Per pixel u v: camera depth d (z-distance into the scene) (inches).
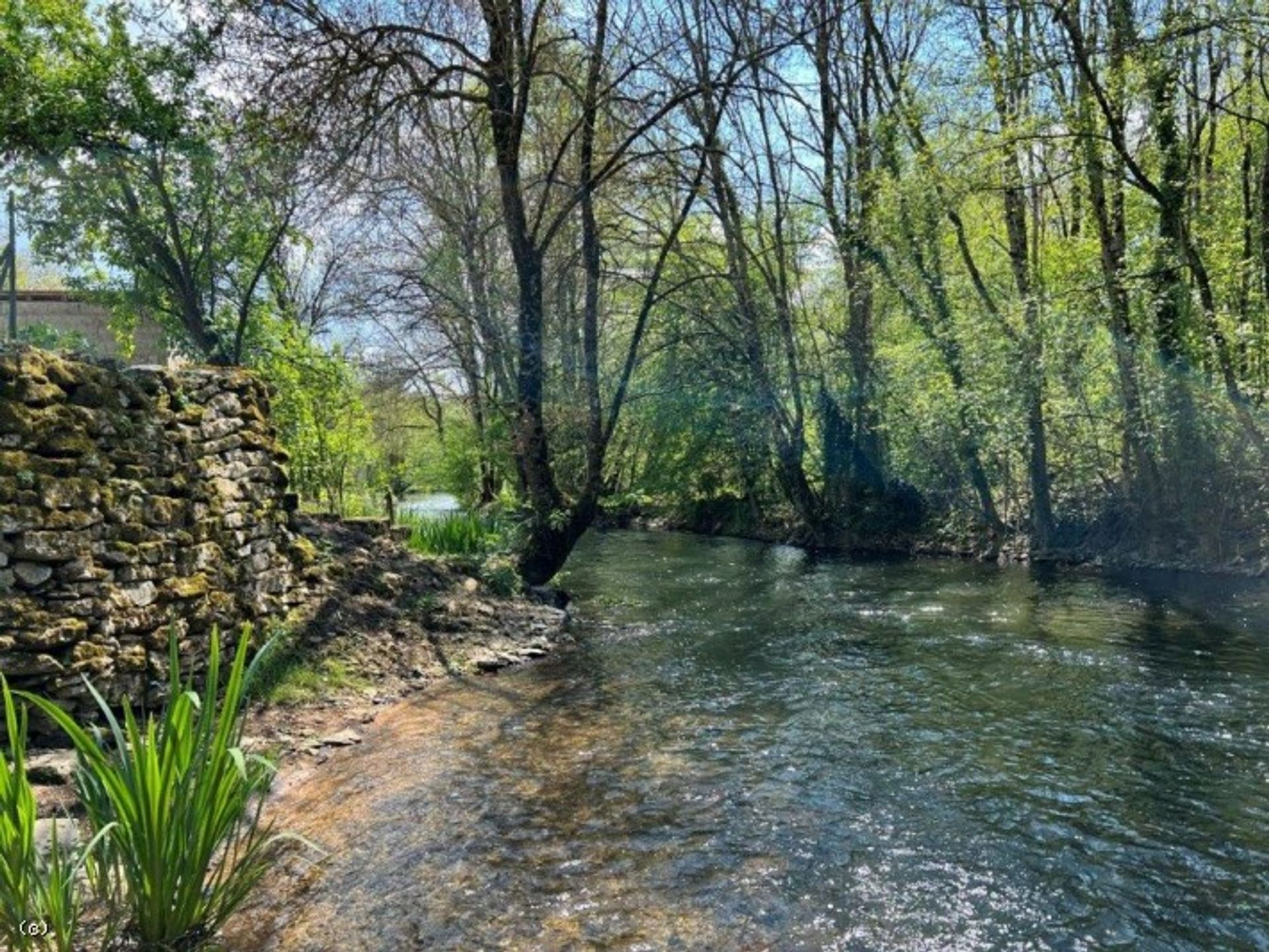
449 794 202.8
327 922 145.6
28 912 116.4
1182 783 211.6
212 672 131.0
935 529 767.7
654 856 172.6
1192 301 547.2
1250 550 535.5
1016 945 142.9
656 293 675.4
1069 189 656.4
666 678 315.6
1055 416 624.1
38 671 192.7
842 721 262.4
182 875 126.9
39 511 196.1
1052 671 318.3
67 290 644.1
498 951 137.9
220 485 267.4
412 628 346.0
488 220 743.7
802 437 843.4
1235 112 498.3
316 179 461.1
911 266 687.1
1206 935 146.6
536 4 503.2
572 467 650.8
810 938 144.1
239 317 601.9
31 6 497.7
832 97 797.2
